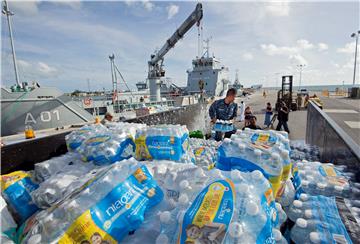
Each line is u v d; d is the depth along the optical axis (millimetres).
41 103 7203
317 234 997
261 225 844
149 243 996
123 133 2037
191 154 2346
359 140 7043
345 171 1740
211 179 1129
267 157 1433
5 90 6727
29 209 1445
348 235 982
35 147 2117
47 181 1446
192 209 933
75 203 960
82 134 2324
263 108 19094
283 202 1444
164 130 2033
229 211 868
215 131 3955
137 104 14773
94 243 901
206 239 792
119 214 1018
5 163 1797
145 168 1331
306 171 1753
